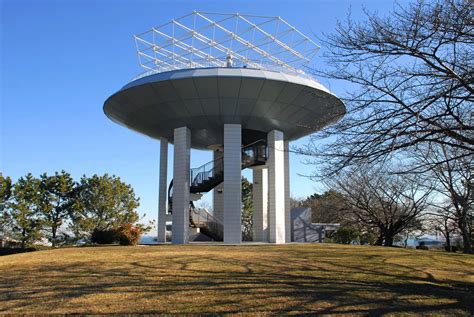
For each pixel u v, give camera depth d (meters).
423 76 10.71
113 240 29.94
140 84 27.62
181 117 30.02
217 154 39.25
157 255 18.16
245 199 60.91
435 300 10.14
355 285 11.81
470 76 10.19
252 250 21.09
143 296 10.21
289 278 12.66
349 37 16.61
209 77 26.31
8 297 10.36
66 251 20.83
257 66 27.89
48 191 40.84
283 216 31.02
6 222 38.06
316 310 9.03
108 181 44.25
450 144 10.56
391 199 37.00
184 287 11.17
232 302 9.62
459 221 31.20
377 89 11.13
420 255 20.64
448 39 10.25
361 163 11.11
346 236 40.84
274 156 31.28
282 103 28.45
